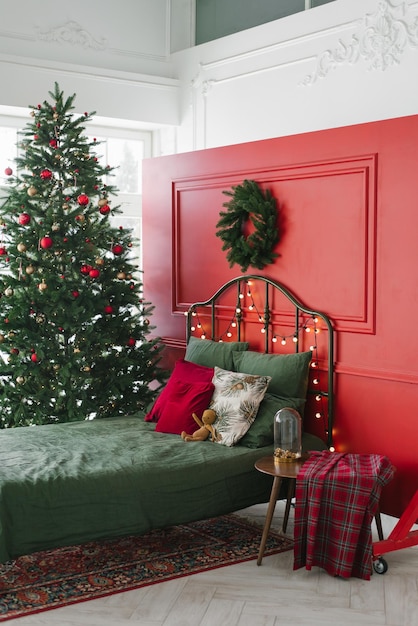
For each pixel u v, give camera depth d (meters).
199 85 6.43
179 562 4.14
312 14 5.48
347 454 4.36
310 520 4.01
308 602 3.69
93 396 5.61
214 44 6.28
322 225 5.00
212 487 4.36
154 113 6.55
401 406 4.61
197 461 4.38
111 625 3.45
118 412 5.77
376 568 4.03
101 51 6.34
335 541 3.98
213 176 5.73
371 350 4.76
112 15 6.39
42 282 5.27
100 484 4.02
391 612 3.59
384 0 5.00
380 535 4.33
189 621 3.49
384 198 4.63
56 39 6.11
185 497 4.26
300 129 5.61
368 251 4.73
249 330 5.57
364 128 4.71
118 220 6.87
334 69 5.35
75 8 6.20
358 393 4.85
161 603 3.67
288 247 5.23
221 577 3.97
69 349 5.48
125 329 5.73
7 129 6.29
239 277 5.55
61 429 5.02
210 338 5.86
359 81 5.19
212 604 3.66
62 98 5.84
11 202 5.43
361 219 4.77
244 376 4.97
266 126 5.88
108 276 5.63
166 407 5.08
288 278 5.24
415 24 4.83
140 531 4.11
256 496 4.55
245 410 4.79
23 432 4.91
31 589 3.81
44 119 5.43
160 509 4.17
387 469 4.09
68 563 4.13
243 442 4.75
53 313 5.37
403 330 4.57
